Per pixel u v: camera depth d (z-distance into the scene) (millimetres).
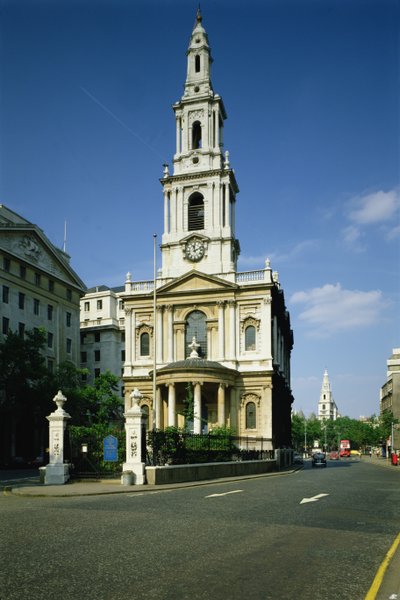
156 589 8812
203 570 10023
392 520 16547
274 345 61344
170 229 65812
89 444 30484
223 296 60594
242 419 58094
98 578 9414
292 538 13195
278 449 54219
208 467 34562
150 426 61156
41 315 71750
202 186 65062
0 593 8500
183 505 19562
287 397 74938
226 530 14133
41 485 28094
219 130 68625
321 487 29062
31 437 66375
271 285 59375
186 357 61281
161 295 62656
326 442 189750
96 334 94062
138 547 11930
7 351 56156
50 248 73562
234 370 57594
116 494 24297
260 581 9367
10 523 15258
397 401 128000
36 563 10430
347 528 14844
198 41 69438
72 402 59344
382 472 50906
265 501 21109
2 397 60094
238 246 67062
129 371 62969
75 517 16438
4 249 64875
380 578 9609
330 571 10102
